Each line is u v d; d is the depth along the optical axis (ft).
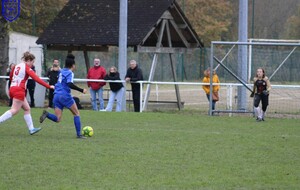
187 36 208.95
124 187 71.00
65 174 77.36
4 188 69.56
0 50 206.80
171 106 200.03
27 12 253.24
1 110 154.10
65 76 105.50
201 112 177.99
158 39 198.49
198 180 75.25
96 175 77.15
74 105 106.11
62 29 209.97
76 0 217.97
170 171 80.12
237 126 129.70
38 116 139.74
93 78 173.17
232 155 92.17
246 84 161.27
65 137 107.45
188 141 105.29
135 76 166.40
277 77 268.00
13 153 90.58
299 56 269.23
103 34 203.82
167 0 199.11
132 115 147.54
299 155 93.30
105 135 111.14
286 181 75.41
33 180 73.82
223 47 357.00
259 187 72.13
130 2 203.21
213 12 381.19
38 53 294.46
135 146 98.84
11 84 107.24
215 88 178.09
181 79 321.11
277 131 122.01
